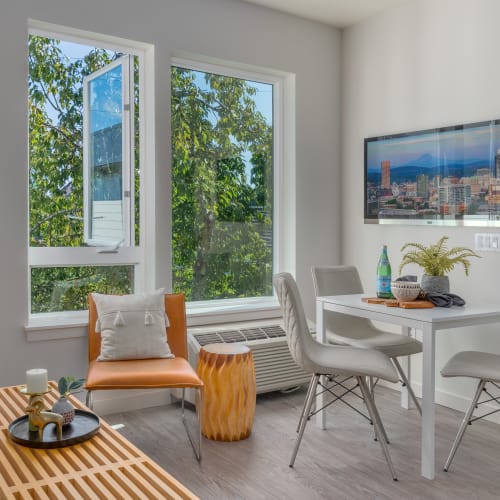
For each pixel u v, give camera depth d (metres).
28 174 3.05
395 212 3.84
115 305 2.99
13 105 2.95
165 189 3.48
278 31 3.95
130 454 1.77
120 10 3.28
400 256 3.84
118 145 3.46
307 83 4.12
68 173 3.28
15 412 2.15
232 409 2.88
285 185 4.19
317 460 2.67
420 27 3.66
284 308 2.58
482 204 3.27
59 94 3.24
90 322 3.03
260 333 3.66
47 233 3.21
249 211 4.05
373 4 3.81
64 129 3.26
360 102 4.14
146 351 2.94
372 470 2.56
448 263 3.04
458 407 3.44
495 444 2.89
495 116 3.22
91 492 1.50
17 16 2.95
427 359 2.51
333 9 3.91
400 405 3.50
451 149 3.45
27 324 3.02
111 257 3.42
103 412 3.29
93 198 3.37
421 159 3.64
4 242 2.95
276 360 3.62
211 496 2.30
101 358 2.91
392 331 3.98
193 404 3.42
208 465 2.60
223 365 2.88
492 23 3.23
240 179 3.99
